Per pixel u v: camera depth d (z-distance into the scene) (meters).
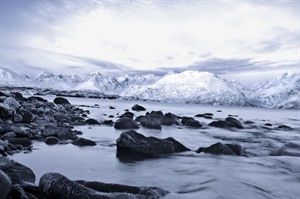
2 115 23.39
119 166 15.13
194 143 24.34
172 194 10.48
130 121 30.84
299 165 16.28
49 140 19.78
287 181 13.27
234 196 10.89
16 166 10.51
